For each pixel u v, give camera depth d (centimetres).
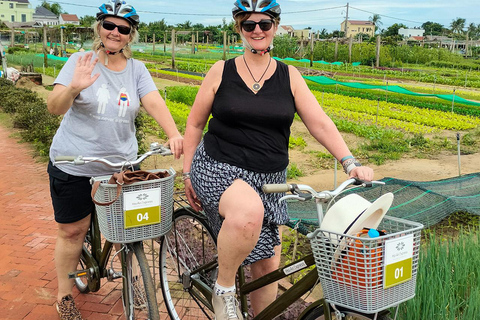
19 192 716
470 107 2206
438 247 404
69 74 318
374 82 3503
